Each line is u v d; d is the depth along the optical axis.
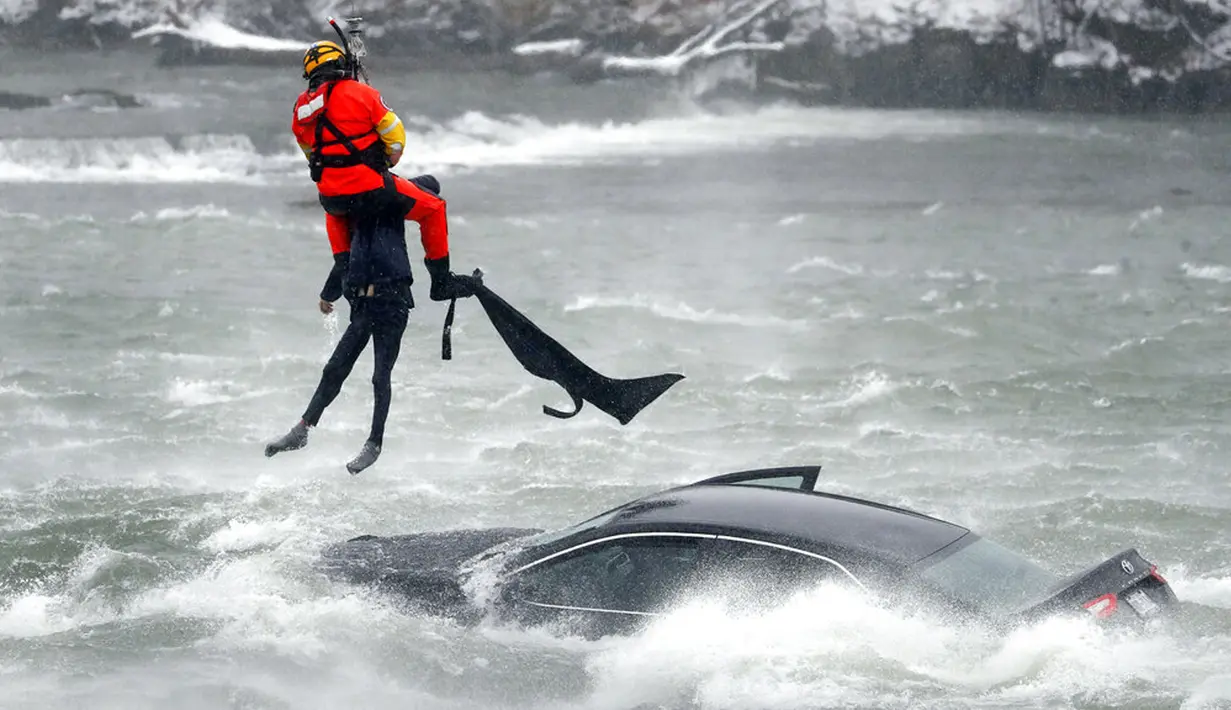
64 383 54.88
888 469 44.28
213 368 57.59
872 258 91.94
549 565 27.05
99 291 73.38
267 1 199.62
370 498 41.47
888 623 24.34
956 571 25.31
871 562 25.08
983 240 102.12
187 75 187.12
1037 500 40.72
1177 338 64.31
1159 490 41.72
